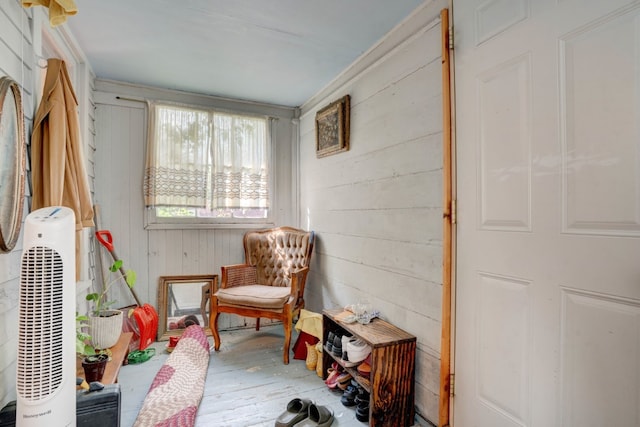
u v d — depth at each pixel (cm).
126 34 213
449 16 161
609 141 103
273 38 218
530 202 125
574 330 111
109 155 286
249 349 271
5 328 129
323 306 297
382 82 218
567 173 113
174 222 307
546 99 119
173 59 248
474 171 149
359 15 192
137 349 261
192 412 172
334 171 280
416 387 181
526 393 125
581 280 109
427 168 178
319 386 212
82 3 180
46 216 113
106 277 282
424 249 179
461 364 154
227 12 189
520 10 129
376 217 222
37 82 160
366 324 202
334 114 273
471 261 150
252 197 332
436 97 172
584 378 108
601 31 104
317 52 237
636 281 97
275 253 314
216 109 319
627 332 98
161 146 297
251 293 262
